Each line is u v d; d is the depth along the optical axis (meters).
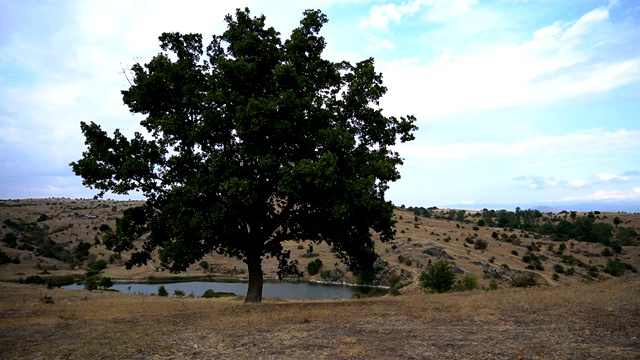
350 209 16.66
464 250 100.50
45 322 13.62
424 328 11.27
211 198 16.05
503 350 8.51
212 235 16.61
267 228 19.02
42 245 103.50
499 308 14.62
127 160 16.86
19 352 9.09
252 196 15.09
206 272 98.31
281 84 17.03
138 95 17.38
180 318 14.08
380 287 78.62
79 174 16.73
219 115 16.36
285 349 8.92
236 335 10.53
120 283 79.44
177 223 15.98
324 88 19.84
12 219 123.62
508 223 158.12
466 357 8.04
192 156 17.73
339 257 21.22
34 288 31.67
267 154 15.52
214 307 18.78
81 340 10.23
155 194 18.39
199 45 19.48
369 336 10.25
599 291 18.34
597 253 114.44
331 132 16.19
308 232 18.66
